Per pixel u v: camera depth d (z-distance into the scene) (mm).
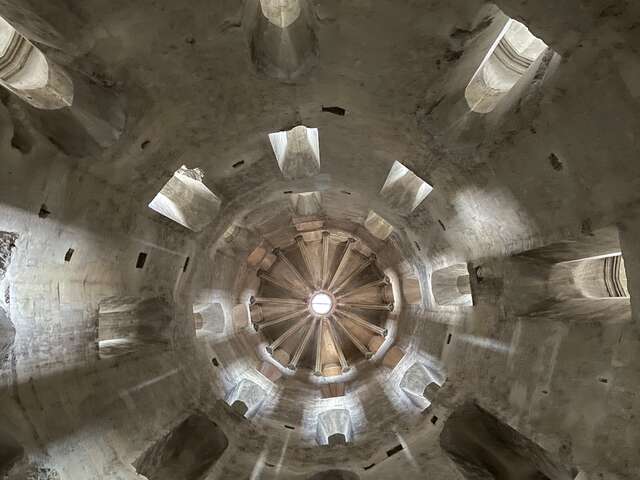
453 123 6668
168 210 9070
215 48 6277
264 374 13953
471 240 8578
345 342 17000
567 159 5578
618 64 4500
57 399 6316
